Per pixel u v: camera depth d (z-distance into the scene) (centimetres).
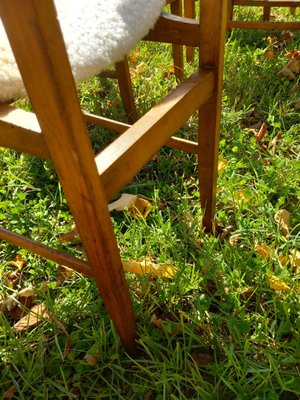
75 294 91
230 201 110
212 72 80
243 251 97
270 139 131
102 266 65
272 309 85
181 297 89
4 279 98
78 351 83
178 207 109
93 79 165
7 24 44
